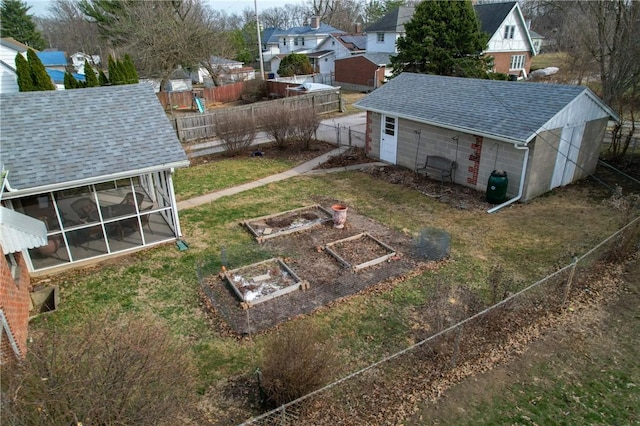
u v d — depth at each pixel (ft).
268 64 200.44
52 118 35.86
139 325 19.70
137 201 37.19
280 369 19.07
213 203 45.83
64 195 32.50
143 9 106.32
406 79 61.77
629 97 59.16
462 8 91.20
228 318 26.30
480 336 24.18
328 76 151.12
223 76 153.28
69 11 230.68
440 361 22.48
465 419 19.21
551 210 41.47
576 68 83.30
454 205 43.68
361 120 92.07
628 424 18.89
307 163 60.90
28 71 72.38
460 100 50.78
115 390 14.44
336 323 25.77
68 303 28.43
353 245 35.32
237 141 65.62
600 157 56.95
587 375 21.72
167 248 35.65
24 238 23.91
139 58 114.93
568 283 26.71
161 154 34.86
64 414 13.66
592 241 35.04
